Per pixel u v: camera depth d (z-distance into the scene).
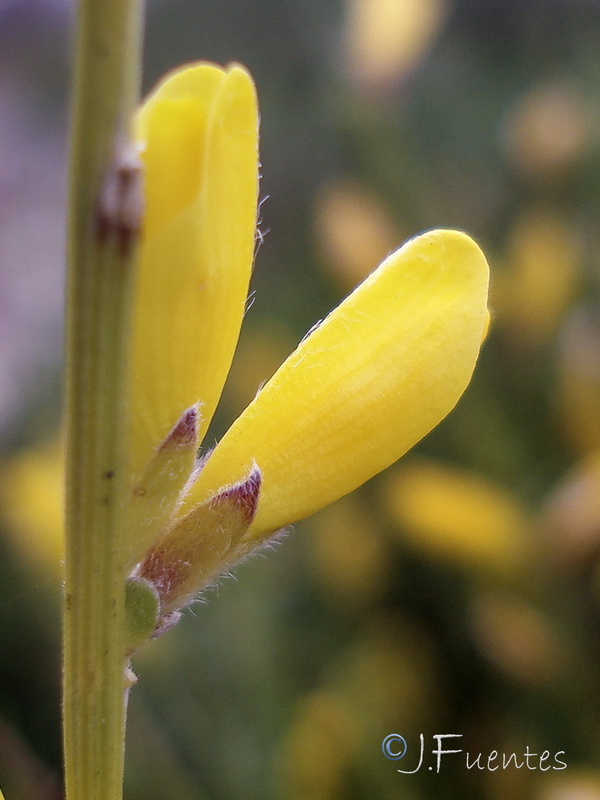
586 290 0.11
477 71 0.17
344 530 0.11
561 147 0.12
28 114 0.18
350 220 0.12
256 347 0.13
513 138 0.13
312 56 0.16
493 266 0.12
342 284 0.12
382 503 0.11
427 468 0.11
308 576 0.11
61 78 0.19
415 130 0.15
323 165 0.16
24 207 0.17
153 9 0.19
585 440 0.11
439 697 0.10
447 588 0.10
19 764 0.09
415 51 0.13
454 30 0.17
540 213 0.12
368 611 0.11
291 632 0.11
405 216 0.12
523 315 0.11
